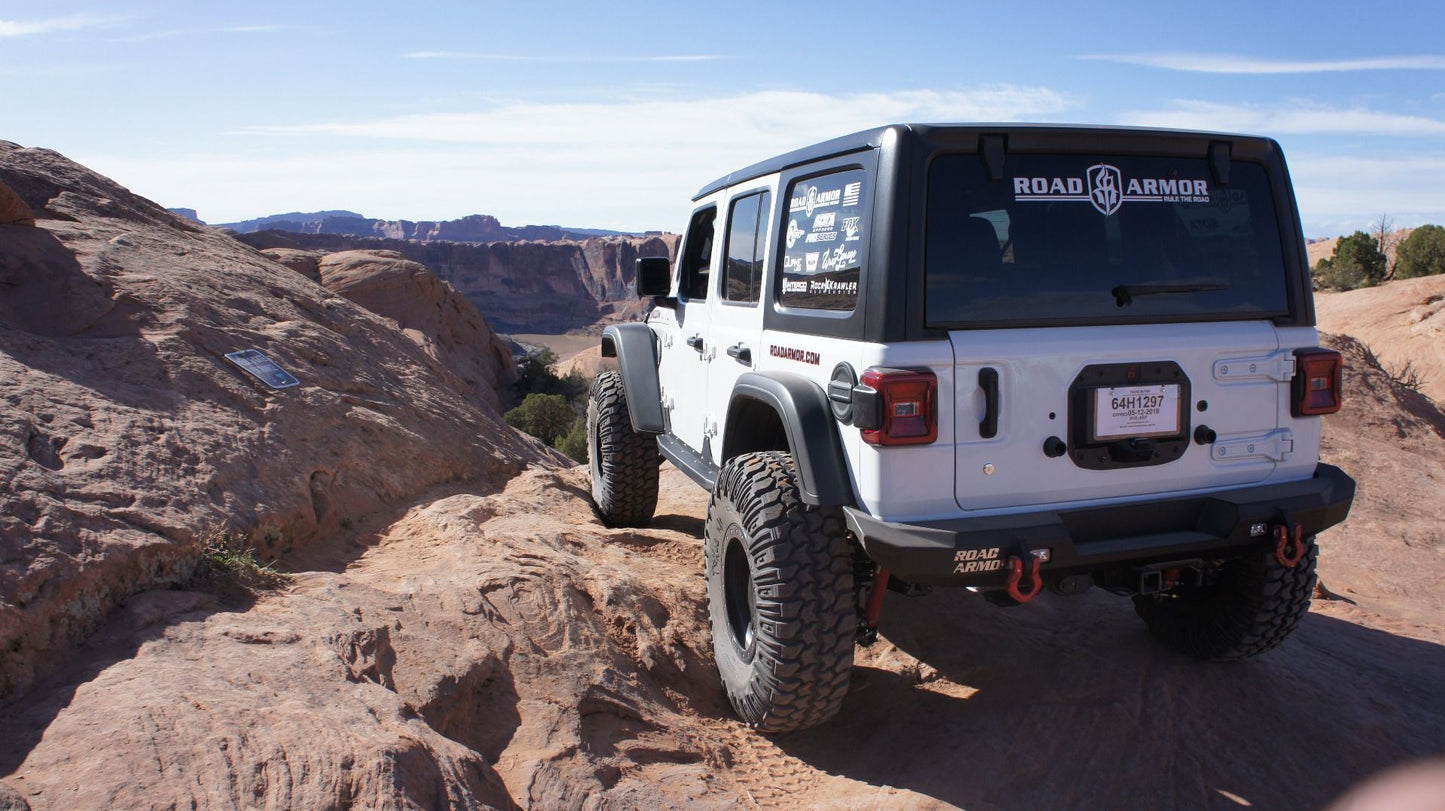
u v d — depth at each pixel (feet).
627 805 9.62
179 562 11.76
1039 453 10.67
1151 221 11.34
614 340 20.11
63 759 7.84
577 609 13.21
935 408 10.23
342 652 10.46
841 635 10.98
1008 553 10.28
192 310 18.92
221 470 14.21
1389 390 48.34
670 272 19.57
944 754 11.78
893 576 11.94
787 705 11.11
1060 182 11.03
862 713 12.93
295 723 8.73
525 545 15.38
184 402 15.79
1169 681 13.58
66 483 11.82
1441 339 120.06
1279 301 11.83
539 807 9.25
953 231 10.55
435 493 19.07
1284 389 11.77
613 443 20.22
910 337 10.29
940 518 10.38
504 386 130.21
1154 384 11.03
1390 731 12.62
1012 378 10.52
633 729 11.30
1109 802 10.84
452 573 13.65
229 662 9.84
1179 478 11.32
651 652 12.98
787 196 13.44
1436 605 22.99
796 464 11.21
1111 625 15.79
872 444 10.26
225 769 7.97
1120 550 10.68
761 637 11.10
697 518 22.66
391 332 27.91
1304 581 12.64
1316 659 15.16
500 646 11.79
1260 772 11.50
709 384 16.42
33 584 9.84
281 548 14.14
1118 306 11.03
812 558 10.98
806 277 12.50
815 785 11.16
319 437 17.46
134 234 23.62
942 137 10.53
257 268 25.99
